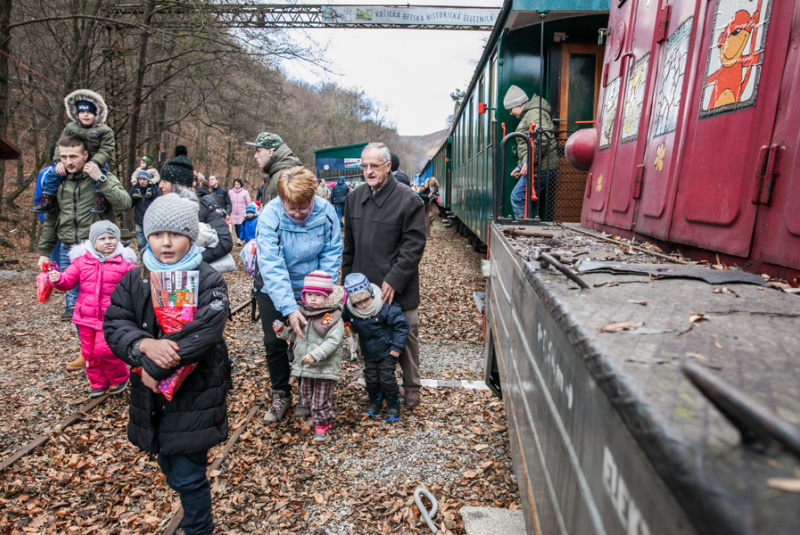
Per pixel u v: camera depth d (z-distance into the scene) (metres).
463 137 12.91
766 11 1.73
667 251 2.43
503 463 3.30
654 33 2.81
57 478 3.13
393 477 3.19
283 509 2.89
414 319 3.94
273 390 3.93
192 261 2.29
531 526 1.61
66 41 12.21
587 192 3.96
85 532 2.70
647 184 2.70
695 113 2.20
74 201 5.19
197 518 2.40
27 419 3.82
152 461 3.31
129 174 12.98
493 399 4.22
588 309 1.07
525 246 2.38
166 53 13.34
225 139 27.80
